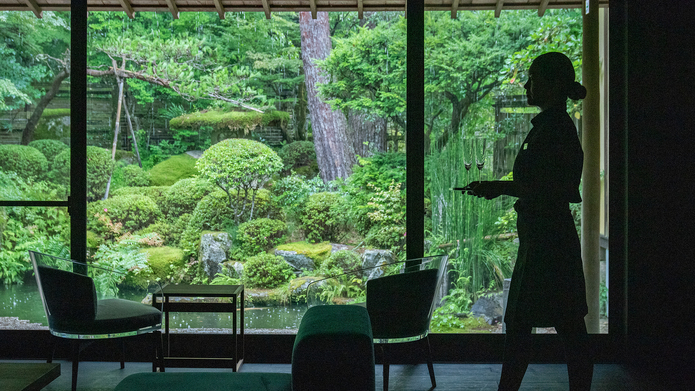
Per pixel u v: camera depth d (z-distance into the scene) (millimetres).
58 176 4199
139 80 6223
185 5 4809
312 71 6223
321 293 2930
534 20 4020
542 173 2244
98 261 5805
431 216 3799
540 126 2307
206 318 4965
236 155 5977
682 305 3264
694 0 3203
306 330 1544
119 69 6160
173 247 5941
